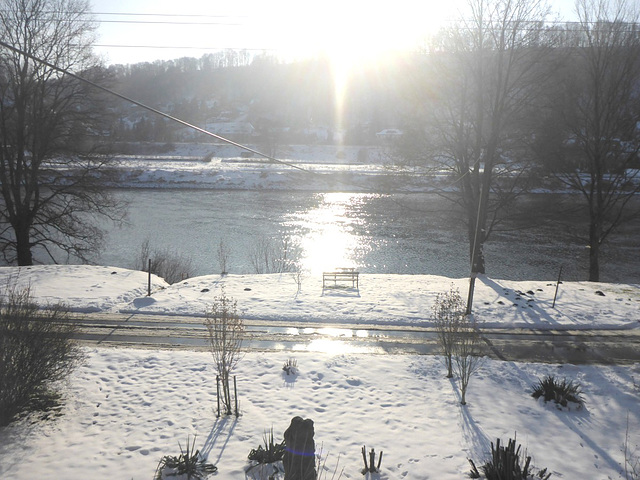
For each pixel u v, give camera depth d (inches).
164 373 458.9
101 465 311.6
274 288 784.9
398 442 349.4
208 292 749.3
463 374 420.5
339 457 327.6
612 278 1192.8
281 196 2465.6
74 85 1047.0
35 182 1051.3
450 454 335.0
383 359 506.0
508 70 890.1
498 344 567.8
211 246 1471.5
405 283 837.2
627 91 967.0
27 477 296.4
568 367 496.7
